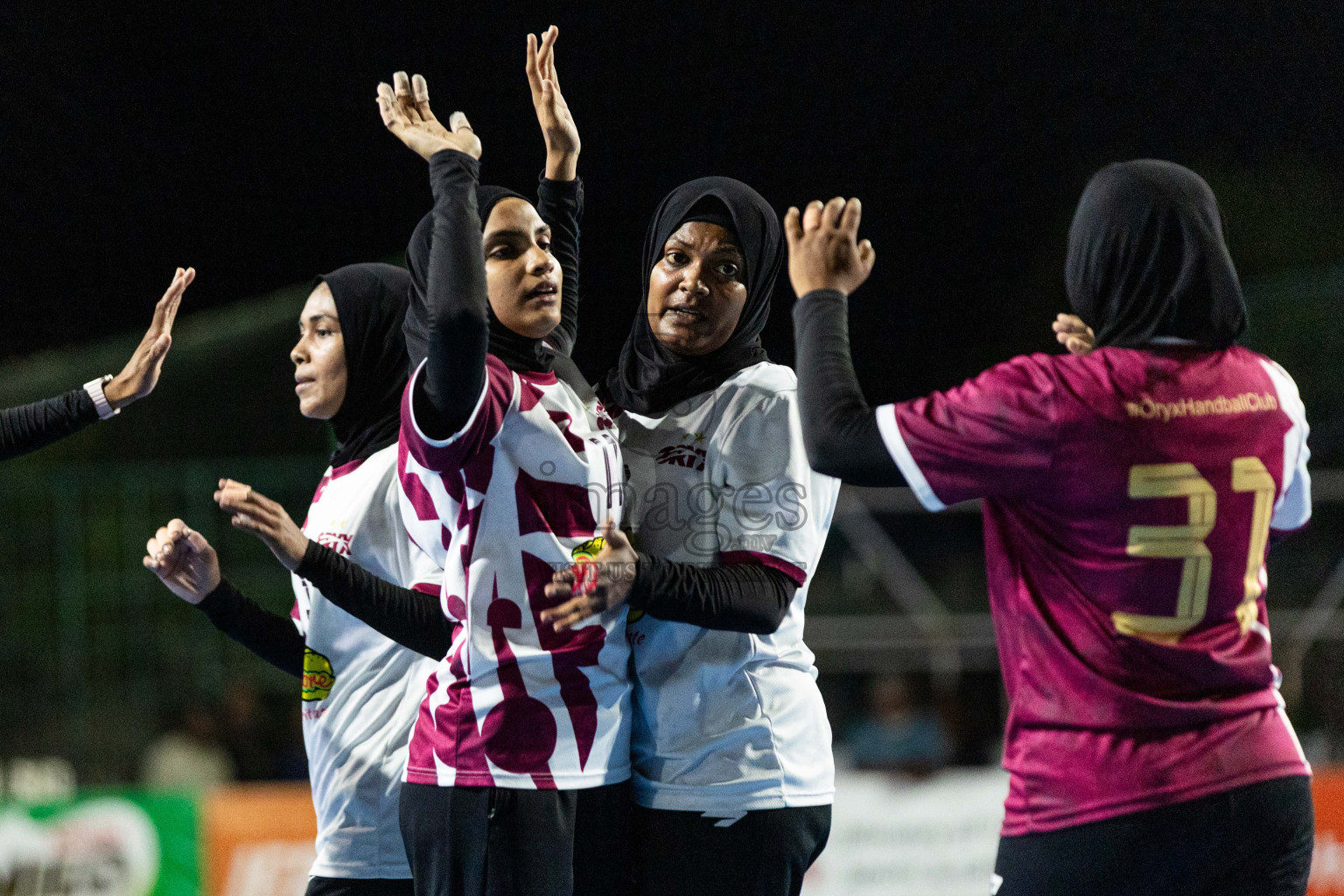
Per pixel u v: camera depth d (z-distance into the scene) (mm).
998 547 4266
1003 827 4242
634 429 5254
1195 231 4172
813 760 5156
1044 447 3992
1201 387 4086
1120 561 4004
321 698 5883
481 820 4508
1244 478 4059
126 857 9875
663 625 5000
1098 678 4004
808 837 5109
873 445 4121
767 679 5082
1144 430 3992
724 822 4934
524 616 4602
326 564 5004
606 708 4742
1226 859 3957
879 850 10391
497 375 4602
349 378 6191
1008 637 4242
